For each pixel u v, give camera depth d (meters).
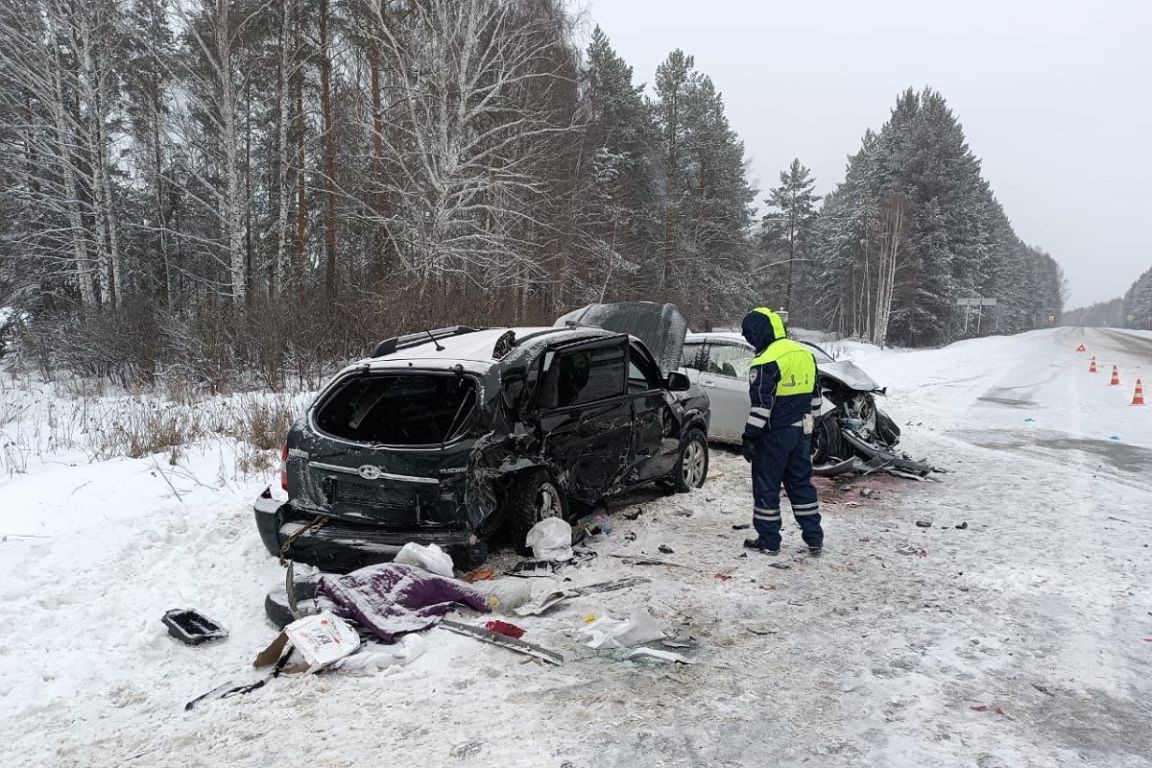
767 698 3.62
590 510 6.62
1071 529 6.69
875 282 60.88
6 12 21.47
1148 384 19.52
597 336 6.38
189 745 3.25
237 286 19.75
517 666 3.92
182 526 6.24
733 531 6.57
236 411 11.52
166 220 31.62
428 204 17.72
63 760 3.17
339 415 5.70
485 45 19.75
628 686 3.72
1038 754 3.14
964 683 3.80
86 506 6.82
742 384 9.80
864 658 4.09
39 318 21.55
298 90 22.34
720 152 42.81
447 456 4.84
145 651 4.23
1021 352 33.91
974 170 67.38
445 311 16.52
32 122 24.03
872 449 8.67
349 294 17.00
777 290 69.69
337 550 4.91
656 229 40.22
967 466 9.62
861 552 6.04
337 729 3.34
